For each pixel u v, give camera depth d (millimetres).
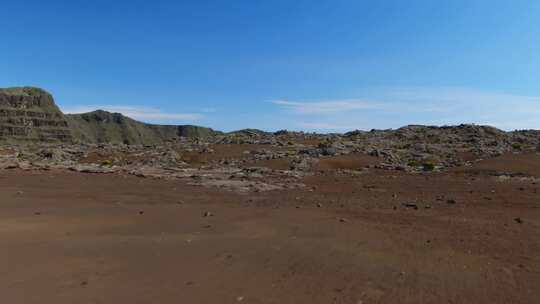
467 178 38250
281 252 11672
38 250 11742
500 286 9039
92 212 19047
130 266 10367
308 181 35719
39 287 8805
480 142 73000
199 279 9430
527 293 8648
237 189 29375
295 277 9586
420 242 12828
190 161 58719
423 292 8695
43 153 64688
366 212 18812
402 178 38438
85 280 9289
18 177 34594
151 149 69750
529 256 11281
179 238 13484
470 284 9156
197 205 21625
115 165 51500
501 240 13062
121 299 8219
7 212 18594
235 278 9516
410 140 80062
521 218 17062
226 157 61156
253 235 13984
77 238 13383
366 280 9383
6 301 8016
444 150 63625
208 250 11922
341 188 30734
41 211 19094
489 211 19094
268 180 35438
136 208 20453
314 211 19219
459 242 12812
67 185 30594
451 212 18812
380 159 56750
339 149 63750
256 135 91312
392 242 12836
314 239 13289
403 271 9992
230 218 17406
